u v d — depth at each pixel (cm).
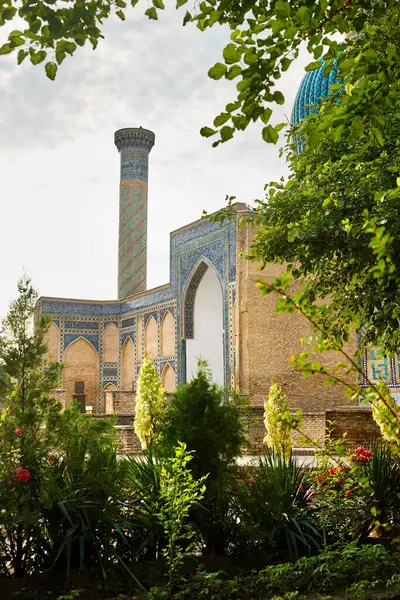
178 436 445
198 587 371
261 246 555
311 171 555
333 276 548
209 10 241
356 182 464
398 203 414
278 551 438
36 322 420
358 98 234
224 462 448
